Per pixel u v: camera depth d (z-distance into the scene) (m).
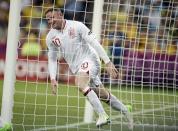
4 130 18.53
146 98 32.38
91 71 19.86
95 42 19.70
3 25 41.16
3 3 41.59
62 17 19.91
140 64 34.72
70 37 20.00
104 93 20.83
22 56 39.41
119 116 24.39
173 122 24.25
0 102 27.81
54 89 20.11
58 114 24.88
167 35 30.92
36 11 38.44
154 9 28.86
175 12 28.25
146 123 23.45
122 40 28.39
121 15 29.89
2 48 40.50
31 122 22.11
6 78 19.36
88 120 22.80
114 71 19.70
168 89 36.22
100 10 22.52
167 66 33.44
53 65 20.20
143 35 31.89
